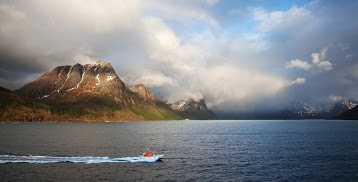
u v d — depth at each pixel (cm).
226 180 7356
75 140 16362
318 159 10369
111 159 9888
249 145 14862
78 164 9031
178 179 7394
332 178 7638
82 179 7194
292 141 16925
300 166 9094
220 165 9231
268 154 11581
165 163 9494
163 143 15675
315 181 7325
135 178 7419
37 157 10069
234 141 17112
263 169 8650
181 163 9525
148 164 9262
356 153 11794
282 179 7500
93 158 10019
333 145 14650
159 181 7181
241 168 8781
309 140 17475
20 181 6888
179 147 13850
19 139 16550
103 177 7438
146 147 13588
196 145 14825
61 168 8400
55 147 12925
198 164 9375
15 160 9481
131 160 9800
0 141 15312
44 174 7606
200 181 7231
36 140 16062
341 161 9956
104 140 16675
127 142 15788
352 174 8056
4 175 7419
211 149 13150
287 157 10812
